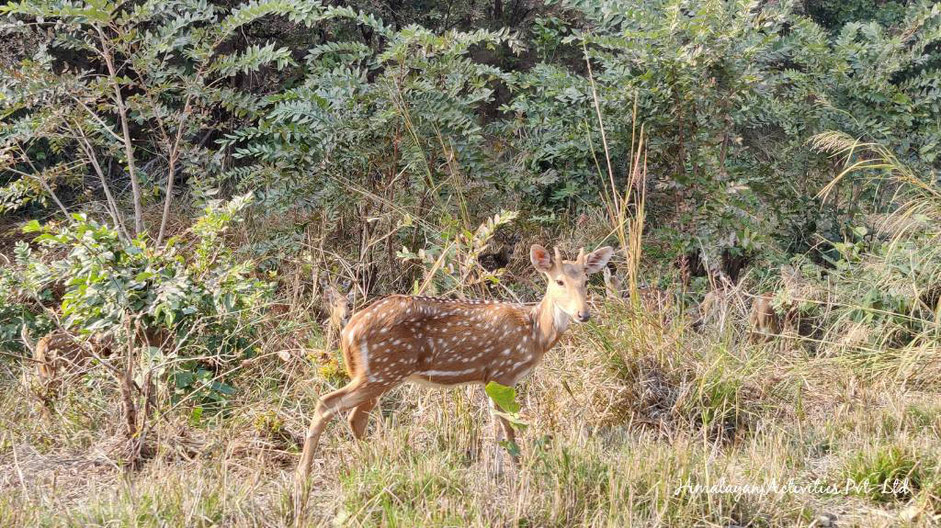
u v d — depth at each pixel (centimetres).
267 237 1038
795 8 1677
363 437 612
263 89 1313
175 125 949
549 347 638
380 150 966
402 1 1522
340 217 991
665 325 783
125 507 507
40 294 818
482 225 757
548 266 630
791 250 1106
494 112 1603
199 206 896
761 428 672
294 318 797
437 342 605
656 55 998
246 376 709
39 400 654
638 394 706
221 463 576
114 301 650
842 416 701
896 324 835
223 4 1314
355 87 973
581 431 613
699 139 1004
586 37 1016
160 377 672
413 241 977
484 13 1603
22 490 540
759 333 843
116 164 1312
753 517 542
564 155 1052
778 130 1474
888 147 1092
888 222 1066
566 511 525
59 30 1134
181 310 679
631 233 773
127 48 887
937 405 711
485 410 674
